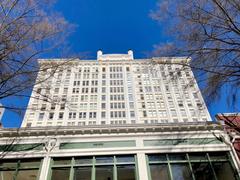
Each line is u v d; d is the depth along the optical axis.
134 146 12.44
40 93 11.44
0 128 12.66
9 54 10.03
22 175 11.43
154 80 72.69
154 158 12.10
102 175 11.46
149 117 64.94
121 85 73.19
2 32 9.88
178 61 11.95
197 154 12.34
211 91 11.38
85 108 65.62
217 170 11.77
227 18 10.81
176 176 11.48
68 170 11.55
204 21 10.98
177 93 68.06
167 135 12.95
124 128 13.01
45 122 58.06
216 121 13.31
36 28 10.60
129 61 81.38
